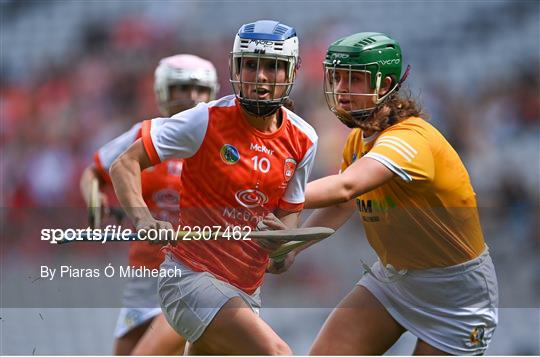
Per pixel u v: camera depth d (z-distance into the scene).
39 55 54.19
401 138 13.68
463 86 45.44
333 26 50.16
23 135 49.53
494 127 43.19
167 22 53.28
